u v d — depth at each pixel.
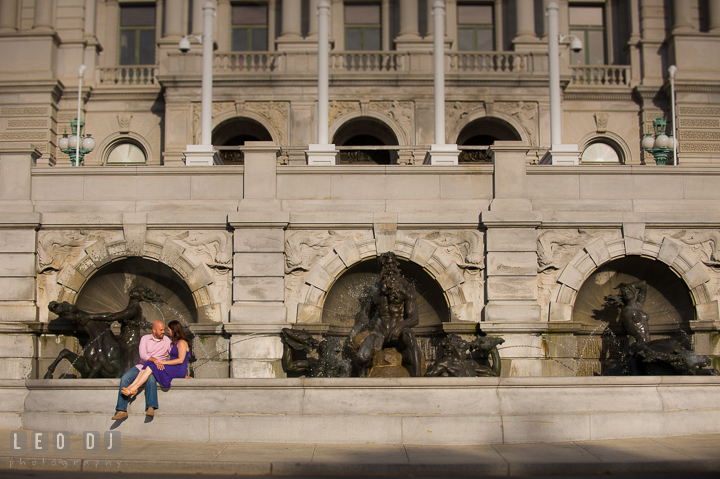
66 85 31.39
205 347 14.73
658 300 15.77
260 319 14.52
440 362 12.88
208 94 19.59
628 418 10.50
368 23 33.47
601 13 33.66
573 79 31.34
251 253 14.83
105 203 15.23
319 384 10.41
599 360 15.43
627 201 15.30
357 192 15.35
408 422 10.14
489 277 14.80
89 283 15.52
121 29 33.75
